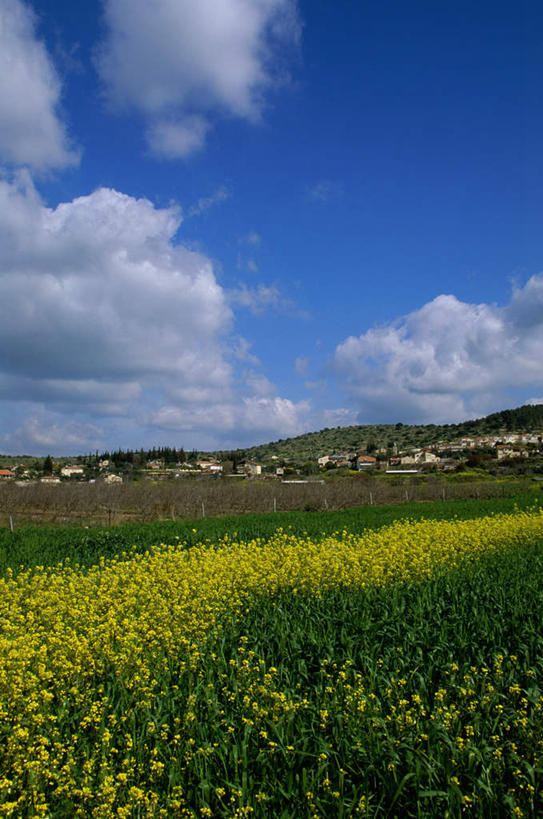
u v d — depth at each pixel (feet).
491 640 29.43
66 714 21.91
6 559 57.72
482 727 20.65
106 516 116.78
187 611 33.40
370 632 30.58
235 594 37.83
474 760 18.65
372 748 19.12
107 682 24.59
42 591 38.75
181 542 69.00
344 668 25.29
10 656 24.89
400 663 26.04
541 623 31.35
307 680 25.20
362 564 45.14
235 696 23.06
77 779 17.80
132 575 44.34
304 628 31.30
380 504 144.97
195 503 123.95
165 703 22.65
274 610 34.81
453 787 16.85
